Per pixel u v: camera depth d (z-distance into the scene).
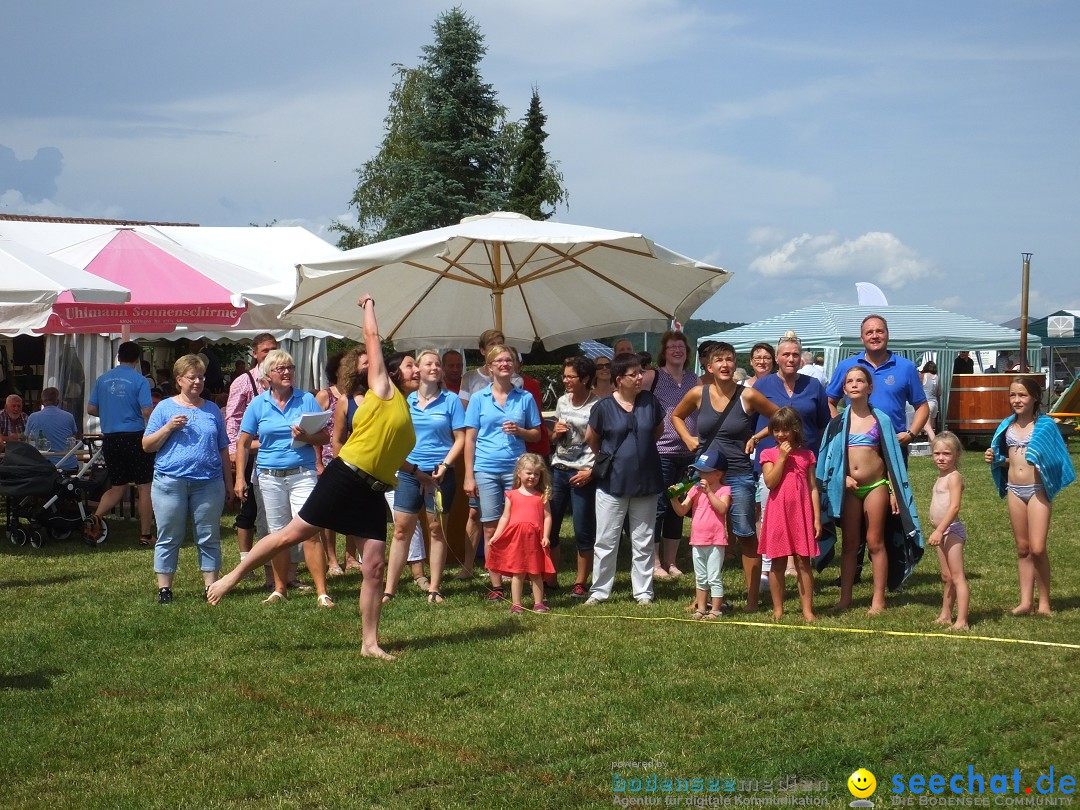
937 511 7.23
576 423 9.06
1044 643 6.66
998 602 7.99
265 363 8.37
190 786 4.60
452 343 12.87
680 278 11.51
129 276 14.78
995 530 11.36
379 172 46.84
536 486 8.05
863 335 8.39
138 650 6.86
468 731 5.18
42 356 22.39
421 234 10.05
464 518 9.62
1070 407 24.00
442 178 43.88
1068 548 10.24
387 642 6.97
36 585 9.15
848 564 7.89
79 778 4.72
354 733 5.21
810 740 4.95
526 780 4.58
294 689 5.94
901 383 8.30
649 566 8.30
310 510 6.56
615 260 11.34
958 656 6.36
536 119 47.56
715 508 7.68
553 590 8.81
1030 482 7.51
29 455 11.33
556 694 5.76
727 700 5.58
